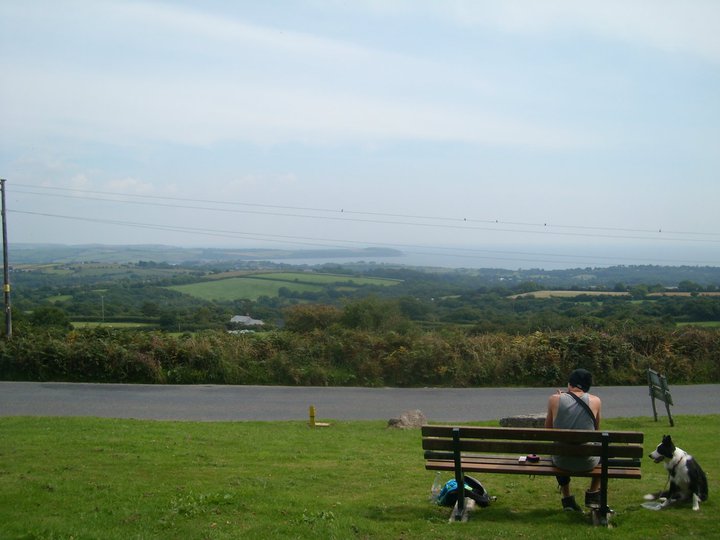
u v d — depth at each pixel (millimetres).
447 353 25969
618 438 6699
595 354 26125
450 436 7250
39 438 12000
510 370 25891
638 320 31859
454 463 7316
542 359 25891
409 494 8328
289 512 7141
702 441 13727
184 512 7008
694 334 27625
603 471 6848
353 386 25188
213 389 23750
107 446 11211
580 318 31125
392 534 6484
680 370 26156
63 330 28406
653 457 7711
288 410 19969
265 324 38031
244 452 11328
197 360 25469
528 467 7273
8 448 10820
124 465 9531
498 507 7652
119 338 26391
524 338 27188
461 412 19797
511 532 6516
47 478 8430
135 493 7770
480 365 25734
